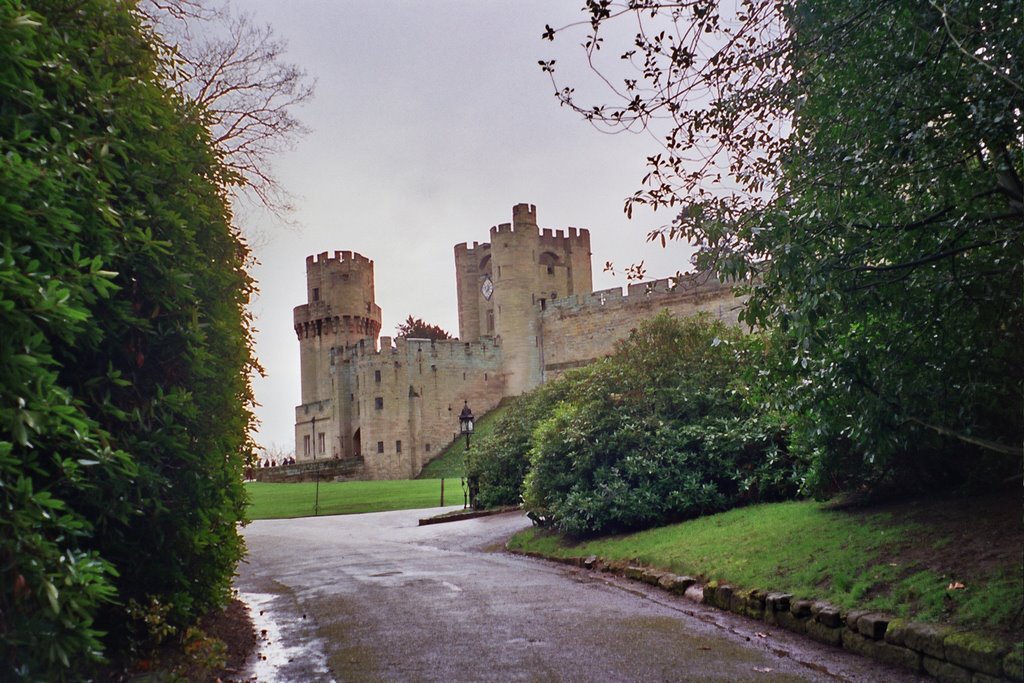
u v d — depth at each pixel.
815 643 7.52
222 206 7.67
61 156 3.99
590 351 72.06
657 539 13.00
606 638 7.89
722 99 7.29
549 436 16.86
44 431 3.29
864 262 7.76
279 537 22.22
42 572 3.28
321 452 90.81
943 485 10.91
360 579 13.05
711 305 62.28
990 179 7.29
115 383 5.26
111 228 4.89
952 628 6.29
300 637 8.58
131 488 5.25
